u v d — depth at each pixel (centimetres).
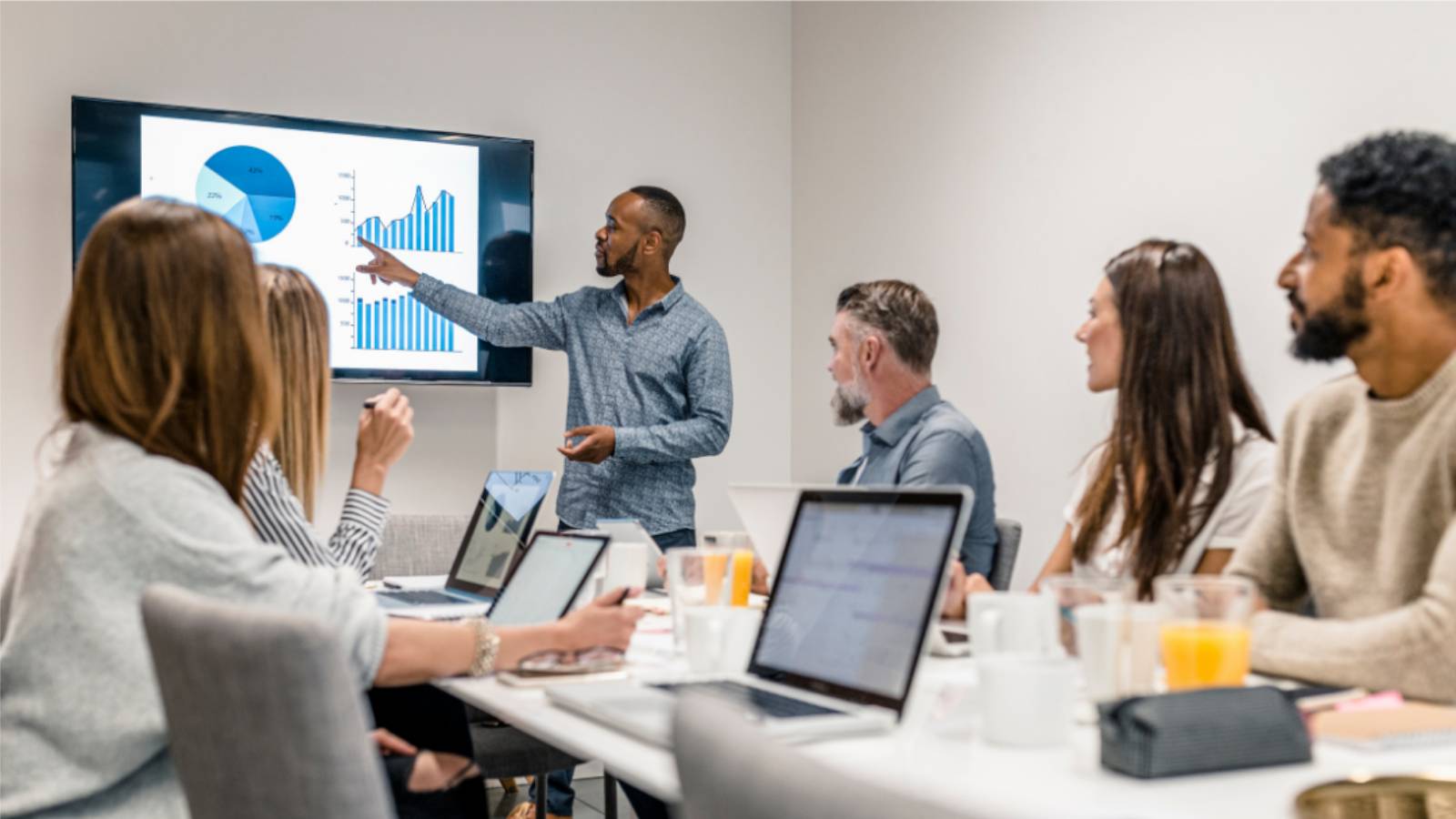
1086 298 347
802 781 60
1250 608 125
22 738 137
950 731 124
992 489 253
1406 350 164
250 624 100
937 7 403
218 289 145
